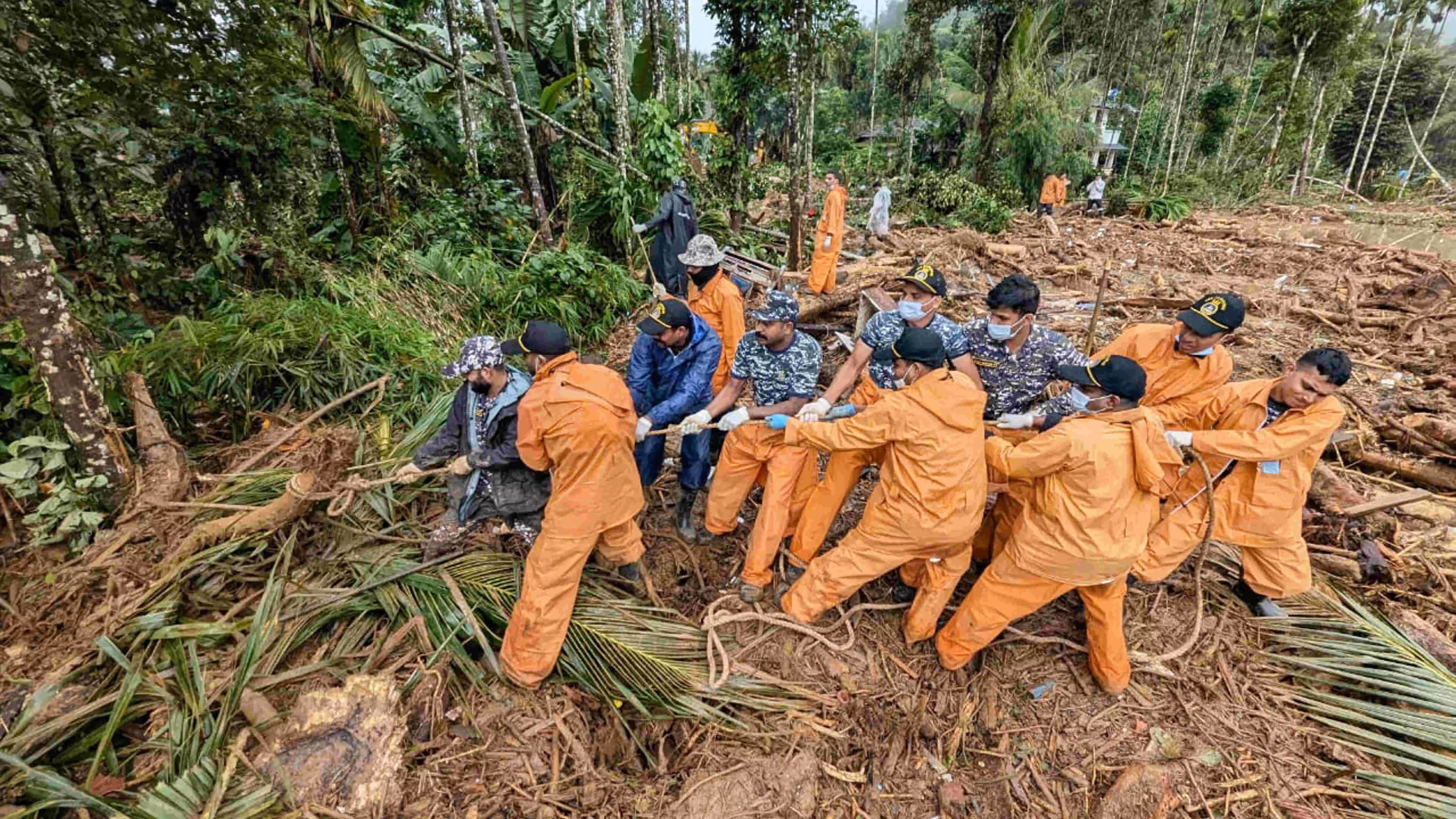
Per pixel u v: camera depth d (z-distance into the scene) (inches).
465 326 239.9
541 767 104.0
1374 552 146.3
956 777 111.7
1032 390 140.9
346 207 262.1
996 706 121.3
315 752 92.8
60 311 117.3
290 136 226.1
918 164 860.6
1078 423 105.8
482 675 113.8
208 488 139.5
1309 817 99.8
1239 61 1253.7
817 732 114.8
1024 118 764.0
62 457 122.5
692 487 148.0
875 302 237.3
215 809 84.0
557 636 113.3
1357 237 616.4
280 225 233.3
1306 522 158.7
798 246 392.5
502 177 376.5
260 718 97.3
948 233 509.0
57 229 181.6
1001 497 135.3
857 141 1117.7
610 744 113.6
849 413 134.7
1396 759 105.9
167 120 193.9
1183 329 135.4
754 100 462.9
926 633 125.7
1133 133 1055.6
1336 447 188.5
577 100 371.2
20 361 125.8
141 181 196.9
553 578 110.3
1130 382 104.5
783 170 838.5
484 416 117.2
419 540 137.0
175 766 91.1
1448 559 146.0
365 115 261.1
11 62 141.0
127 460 132.0
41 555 120.5
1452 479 169.5
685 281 304.7
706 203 431.5
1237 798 103.1
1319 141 1096.8
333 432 134.9
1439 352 253.9
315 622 115.6
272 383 176.1
